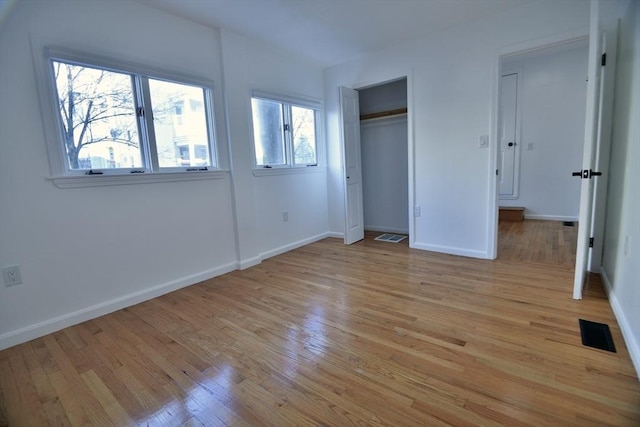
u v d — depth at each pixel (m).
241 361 1.71
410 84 3.49
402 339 1.84
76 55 2.14
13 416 1.39
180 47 2.73
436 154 3.43
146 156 2.59
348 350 1.76
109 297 2.39
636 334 1.56
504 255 3.33
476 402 1.34
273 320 2.15
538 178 5.09
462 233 3.38
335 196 4.41
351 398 1.40
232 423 1.30
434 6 2.70
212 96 2.98
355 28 3.07
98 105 2.31
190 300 2.55
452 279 2.72
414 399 1.38
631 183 1.87
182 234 2.83
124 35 2.38
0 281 1.93
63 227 2.16
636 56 1.90
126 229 2.46
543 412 1.27
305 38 3.27
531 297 2.30
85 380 1.62
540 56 4.82
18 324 2.00
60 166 2.13
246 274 3.11
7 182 1.93
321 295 2.53
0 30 1.87
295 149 3.99
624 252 1.92
